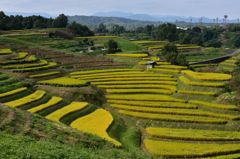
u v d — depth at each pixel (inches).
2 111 1980.8
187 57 7386.8
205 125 2615.7
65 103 3125.0
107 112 2940.5
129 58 5644.7
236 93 3213.6
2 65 4274.1
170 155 1982.0
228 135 2361.0
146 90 3629.4
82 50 6781.5
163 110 2930.6
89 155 1421.0
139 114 2869.1
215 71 4753.9
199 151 2042.3
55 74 4254.4
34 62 4655.5
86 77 4256.9
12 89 3289.9
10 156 1202.0
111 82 3978.8
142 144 2250.2
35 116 2082.9
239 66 6250.0
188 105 3048.7
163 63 5118.1
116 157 1648.6
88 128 2409.0
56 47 6619.1
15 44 5802.2
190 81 3698.3
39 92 3321.9
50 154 1300.4
